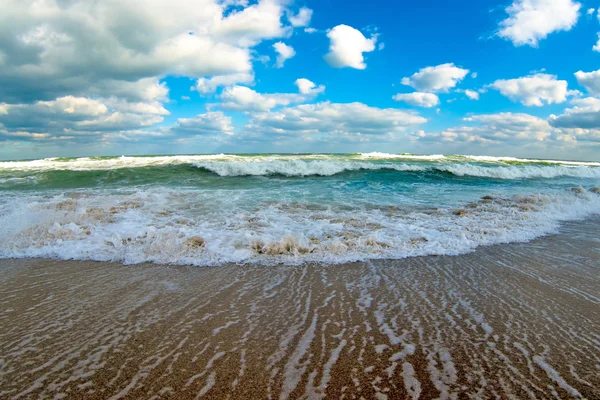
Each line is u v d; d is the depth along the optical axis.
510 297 3.84
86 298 3.77
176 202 9.20
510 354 2.73
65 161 19.94
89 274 4.50
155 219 7.27
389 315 3.40
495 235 6.45
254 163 16.53
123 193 10.65
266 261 4.99
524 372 2.50
